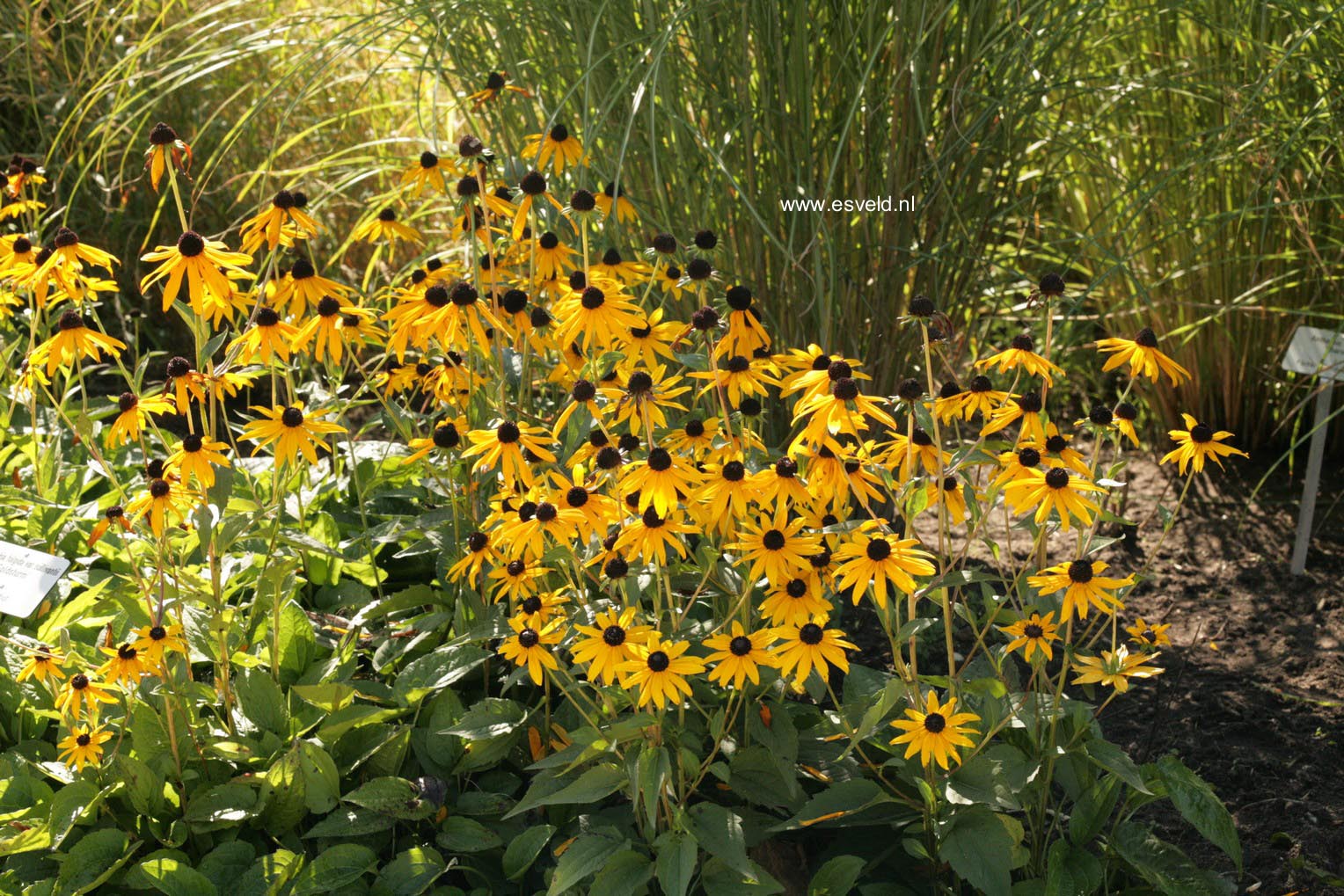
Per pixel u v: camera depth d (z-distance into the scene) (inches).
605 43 71.1
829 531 51.7
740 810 54.4
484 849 53.9
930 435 53.7
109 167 104.0
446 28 73.0
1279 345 86.4
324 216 107.8
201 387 55.0
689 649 56.4
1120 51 85.4
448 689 58.5
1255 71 78.0
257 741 56.3
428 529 61.5
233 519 54.2
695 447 54.0
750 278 74.1
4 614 63.1
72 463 75.3
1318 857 58.2
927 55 71.0
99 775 55.4
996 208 77.0
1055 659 69.1
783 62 69.3
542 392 69.1
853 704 55.3
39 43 102.4
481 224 63.6
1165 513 53.9
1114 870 55.3
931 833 53.5
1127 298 86.4
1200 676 68.6
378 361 96.4
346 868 52.9
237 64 107.6
